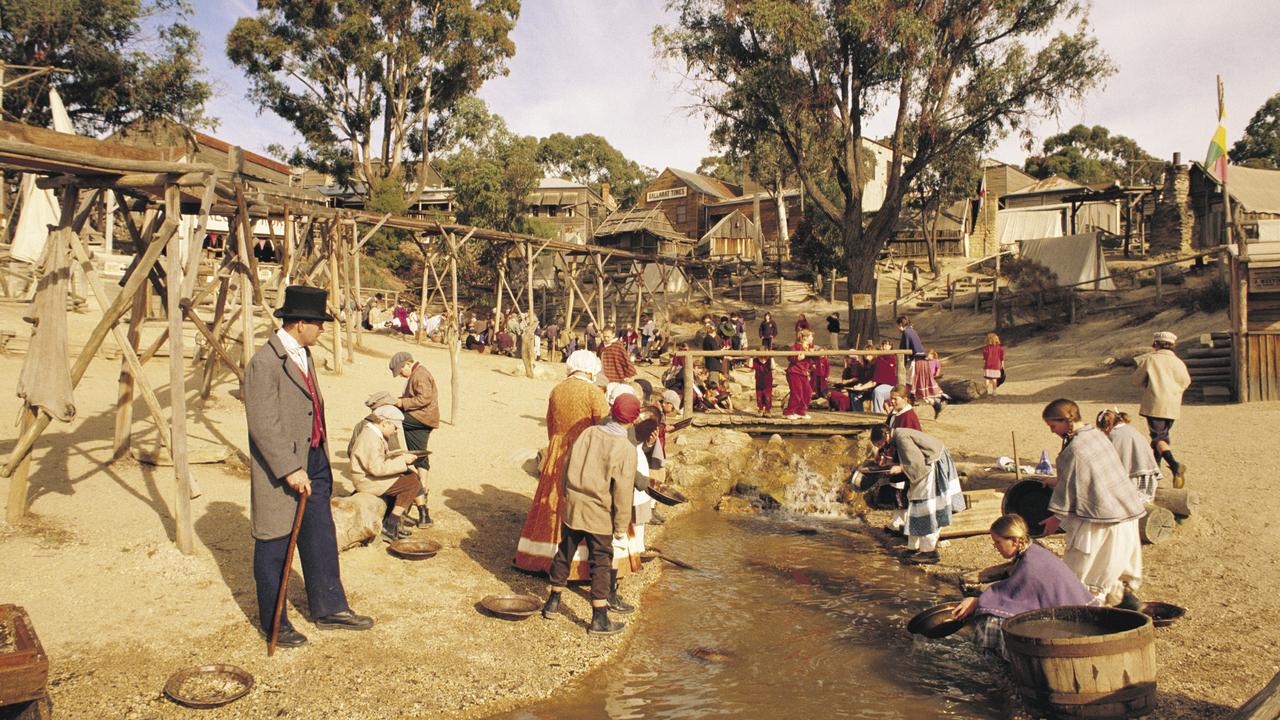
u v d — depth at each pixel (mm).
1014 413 14578
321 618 4871
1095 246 28094
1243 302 14055
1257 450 10133
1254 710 3295
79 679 4008
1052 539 7289
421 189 43969
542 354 26141
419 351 20109
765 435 12266
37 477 6617
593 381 6512
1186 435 11430
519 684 4648
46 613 4562
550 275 43625
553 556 6195
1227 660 4965
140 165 5711
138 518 6070
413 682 4488
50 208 16750
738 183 64500
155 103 35781
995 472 9609
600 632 5434
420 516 7254
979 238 44469
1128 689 4086
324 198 39781
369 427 6496
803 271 41312
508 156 44156
